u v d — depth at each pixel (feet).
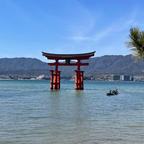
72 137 44.88
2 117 67.97
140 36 38.22
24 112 79.30
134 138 44.27
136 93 218.38
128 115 74.64
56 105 103.35
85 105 105.50
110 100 136.36
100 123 59.31
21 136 45.73
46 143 40.93
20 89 268.00
